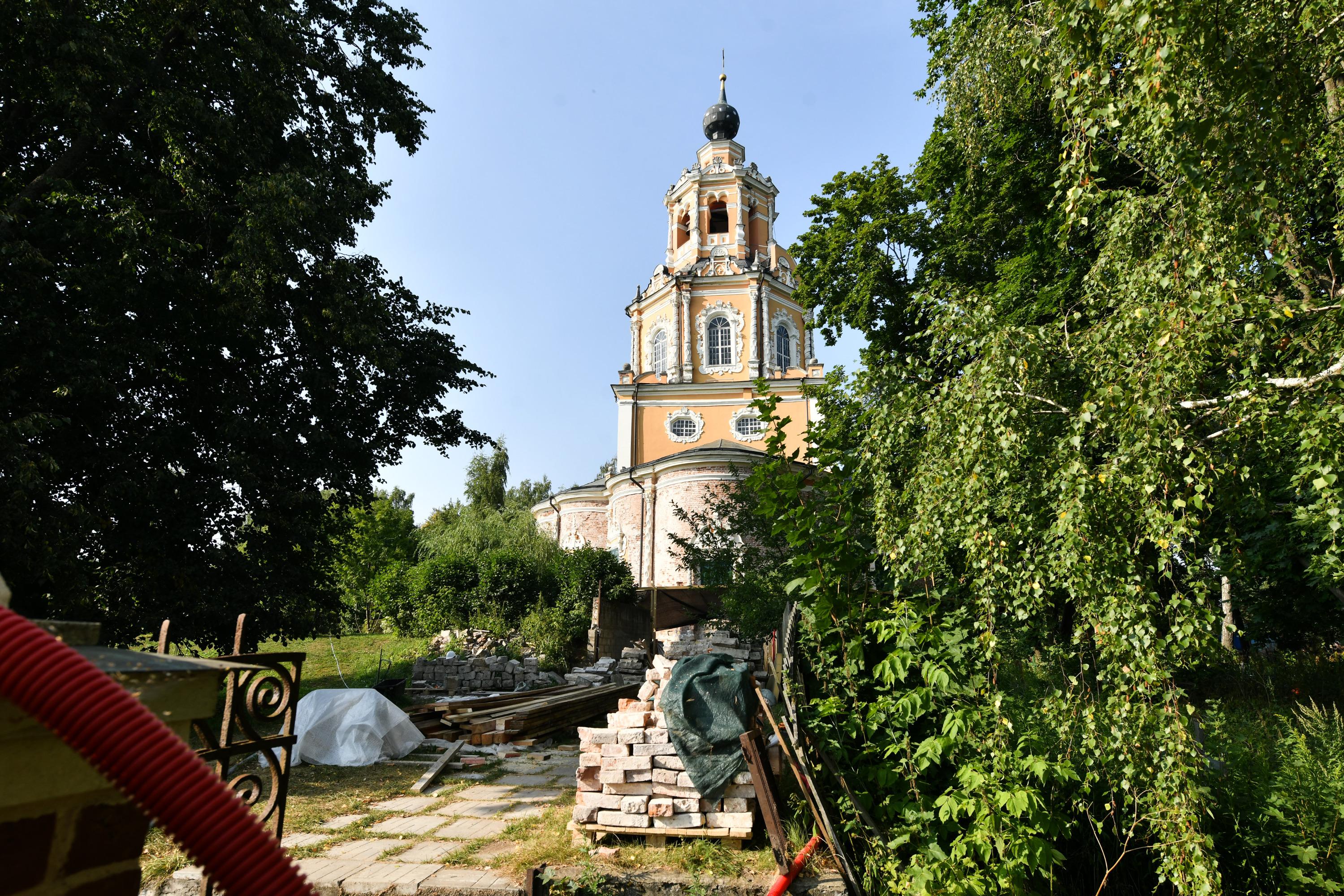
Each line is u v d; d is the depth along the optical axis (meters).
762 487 6.62
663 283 39.66
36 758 1.20
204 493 12.60
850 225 16.50
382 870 5.76
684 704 6.16
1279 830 5.88
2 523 9.73
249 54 12.63
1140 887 6.12
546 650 20.44
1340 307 4.82
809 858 5.58
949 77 10.86
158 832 6.23
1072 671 6.47
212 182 12.88
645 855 5.74
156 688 1.28
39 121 12.29
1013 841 5.20
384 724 10.60
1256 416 4.67
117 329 11.29
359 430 15.56
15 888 1.16
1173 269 4.96
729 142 41.75
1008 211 13.30
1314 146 5.26
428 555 30.56
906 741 5.89
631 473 34.34
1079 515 4.77
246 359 14.26
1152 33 4.25
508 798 8.23
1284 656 13.88
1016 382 5.37
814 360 38.16
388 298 16.06
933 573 6.34
